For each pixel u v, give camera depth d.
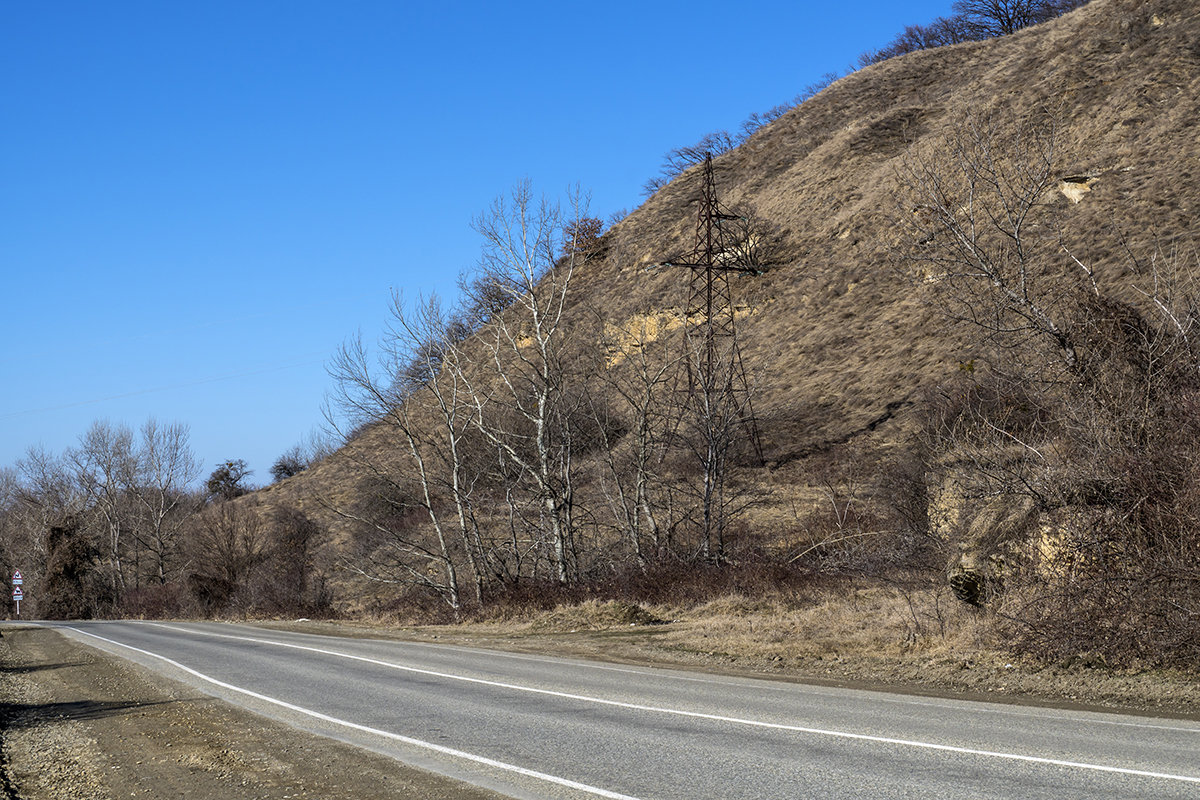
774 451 38.19
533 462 34.66
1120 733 8.55
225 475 95.50
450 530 36.09
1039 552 14.52
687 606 23.34
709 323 36.59
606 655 17.06
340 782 7.67
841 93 81.75
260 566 49.03
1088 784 6.63
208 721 10.92
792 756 7.90
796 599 21.53
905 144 63.34
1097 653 12.16
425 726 9.93
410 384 31.64
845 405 40.47
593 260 78.69
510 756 8.29
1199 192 37.53
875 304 48.53
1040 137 21.75
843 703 10.79
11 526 80.00
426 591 32.91
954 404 23.14
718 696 11.55
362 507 45.44
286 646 20.69
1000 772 7.08
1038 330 16.53
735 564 25.70
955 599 16.12
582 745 8.66
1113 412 14.55
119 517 68.75
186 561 58.28
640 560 27.52
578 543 31.16
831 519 27.73
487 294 31.27
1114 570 12.93
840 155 66.94
